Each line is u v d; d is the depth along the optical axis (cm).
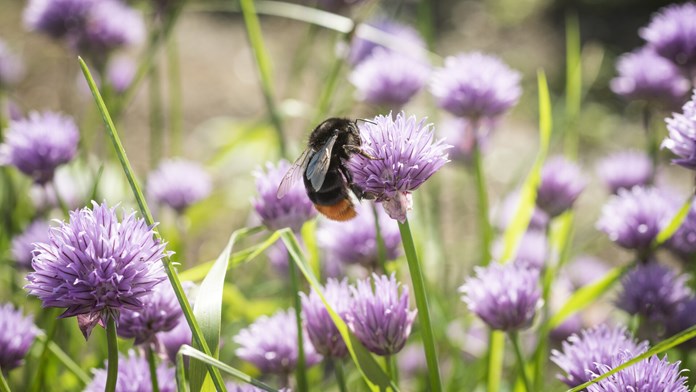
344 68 62
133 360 38
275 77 125
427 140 35
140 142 99
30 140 46
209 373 35
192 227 69
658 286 42
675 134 36
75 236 34
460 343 53
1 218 54
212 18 154
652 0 157
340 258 44
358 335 37
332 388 52
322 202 41
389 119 36
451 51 145
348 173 41
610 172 53
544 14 158
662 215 44
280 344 40
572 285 57
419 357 52
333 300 38
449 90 47
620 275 44
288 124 90
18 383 51
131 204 55
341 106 61
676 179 92
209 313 35
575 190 47
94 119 60
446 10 161
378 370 37
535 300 39
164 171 54
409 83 51
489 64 47
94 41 56
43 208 54
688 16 47
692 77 48
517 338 39
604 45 147
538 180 46
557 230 51
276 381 51
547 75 135
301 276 44
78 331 49
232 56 136
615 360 34
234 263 39
